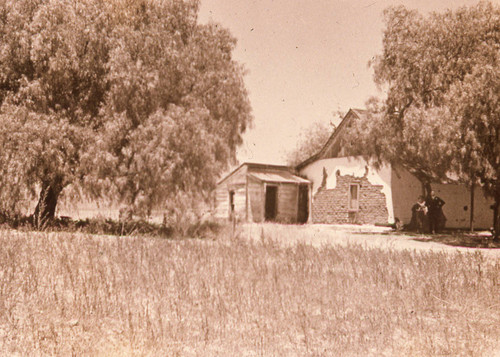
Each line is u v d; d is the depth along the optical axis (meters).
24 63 19.39
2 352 4.96
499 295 7.95
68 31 18.92
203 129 19.19
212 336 5.77
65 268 8.22
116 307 6.50
